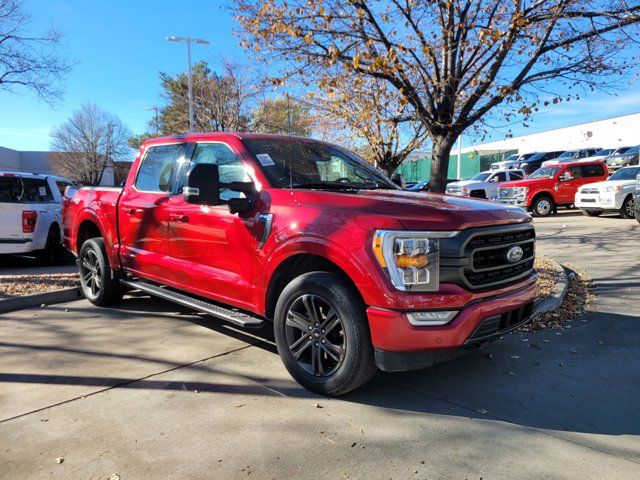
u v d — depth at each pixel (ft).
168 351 15.56
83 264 21.39
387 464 9.61
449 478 9.19
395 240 11.03
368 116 28.91
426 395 12.78
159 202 17.04
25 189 33.06
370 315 11.19
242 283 14.08
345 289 11.75
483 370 14.53
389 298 10.93
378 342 11.17
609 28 20.48
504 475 9.31
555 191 63.26
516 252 12.64
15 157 210.38
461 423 11.32
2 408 11.68
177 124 108.88
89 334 17.19
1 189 31.89
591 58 21.36
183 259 16.20
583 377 14.11
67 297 22.25
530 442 10.53
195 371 13.99
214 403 12.06
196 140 16.69
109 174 192.13
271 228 13.12
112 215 19.43
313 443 10.33
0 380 13.25
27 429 10.72
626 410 12.10
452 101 23.13
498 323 12.05
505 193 65.16
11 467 9.33
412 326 10.89
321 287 12.01
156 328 17.94
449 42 21.80
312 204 12.64
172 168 17.28
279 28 21.34
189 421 11.16
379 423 11.25
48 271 30.86
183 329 17.84
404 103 22.98
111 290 20.15
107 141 172.04
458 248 11.29
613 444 10.49
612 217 58.44
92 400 12.14
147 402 12.06
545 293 21.68
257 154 14.75
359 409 11.91
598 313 20.29
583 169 64.23
